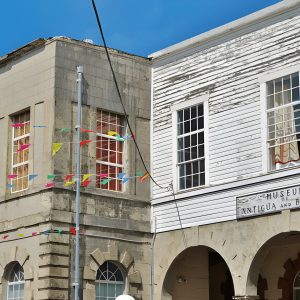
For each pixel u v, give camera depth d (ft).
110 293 78.43
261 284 82.33
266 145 72.95
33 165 78.48
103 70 82.17
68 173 77.00
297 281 79.87
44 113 78.43
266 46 74.79
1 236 80.48
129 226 80.69
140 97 85.05
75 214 76.48
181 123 82.43
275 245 80.38
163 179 82.58
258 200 72.23
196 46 81.76
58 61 78.74
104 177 80.59
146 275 81.00
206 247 78.69
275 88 73.72
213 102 78.84
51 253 74.08
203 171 78.95
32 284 75.25
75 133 78.43
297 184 69.15
